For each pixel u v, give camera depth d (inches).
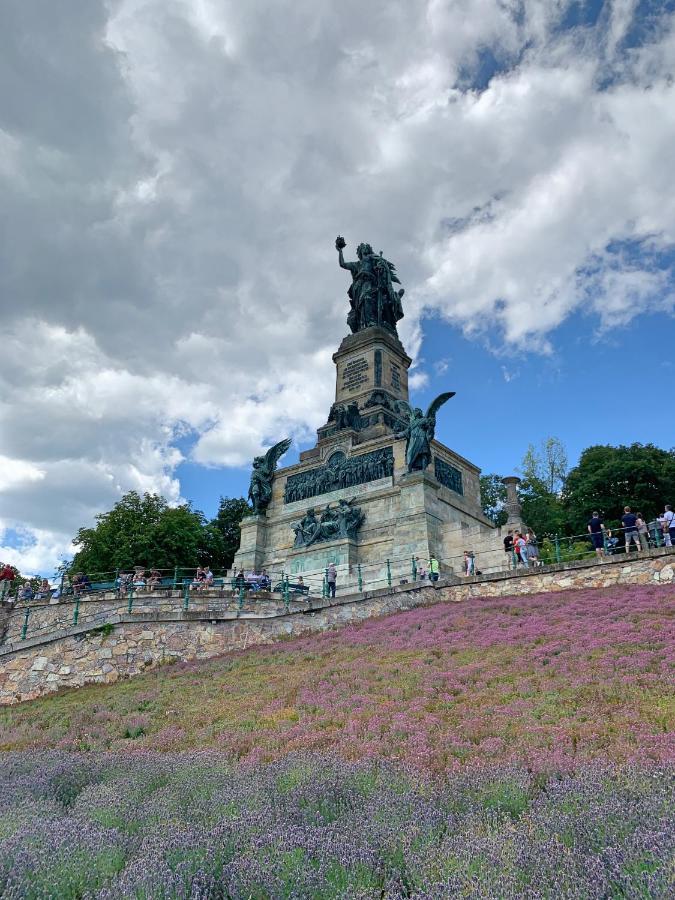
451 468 2213.3
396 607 1316.4
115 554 2404.0
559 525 2669.8
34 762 621.0
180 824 417.7
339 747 606.2
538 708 652.7
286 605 1370.6
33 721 930.7
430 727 638.5
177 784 513.0
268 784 491.5
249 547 2202.3
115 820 437.4
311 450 2336.4
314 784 473.7
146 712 884.0
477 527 1875.0
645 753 493.0
